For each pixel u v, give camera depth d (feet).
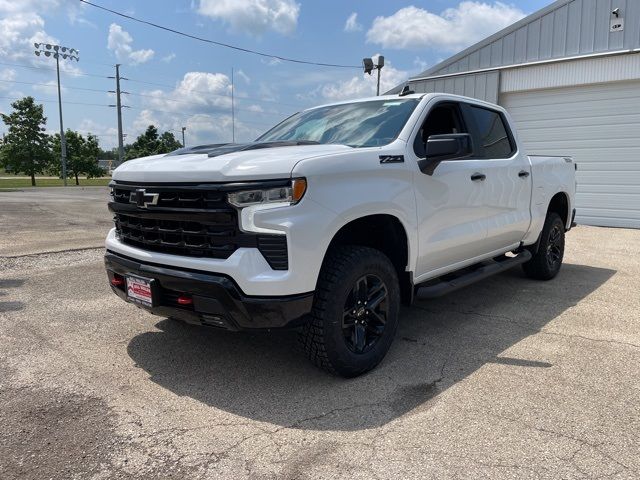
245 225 9.62
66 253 25.99
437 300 17.66
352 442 8.88
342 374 11.12
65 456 8.51
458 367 11.98
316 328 10.43
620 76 35.70
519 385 11.01
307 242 9.78
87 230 34.86
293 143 12.08
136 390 10.89
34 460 8.39
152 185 10.75
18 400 10.43
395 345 13.41
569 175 21.12
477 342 13.61
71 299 17.56
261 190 9.60
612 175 37.22
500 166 15.93
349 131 13.48
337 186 10.38
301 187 9.75
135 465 8.26
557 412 9.84
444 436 9.03
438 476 7.90
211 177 9.80
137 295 11.35
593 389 10.80
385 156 11.55
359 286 11.16
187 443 8.89
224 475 8.00
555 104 39.24
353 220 10.84
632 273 21.94
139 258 11.10
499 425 9.37
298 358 12.54
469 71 42.68
